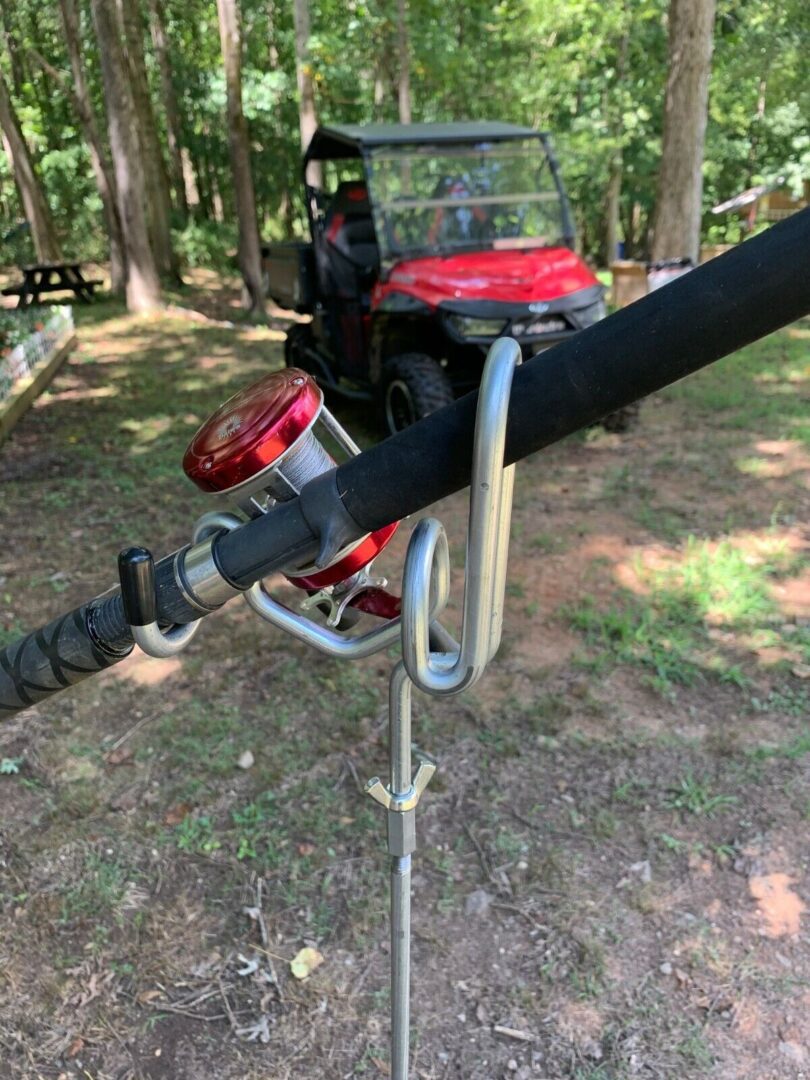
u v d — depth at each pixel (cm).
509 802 267
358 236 616
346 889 240
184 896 240
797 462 527
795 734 290
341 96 1730
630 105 1614
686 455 550
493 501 74
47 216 1889
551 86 1623
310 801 271
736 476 511
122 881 245
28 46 1934
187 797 275
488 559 78
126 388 807
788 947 218
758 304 63
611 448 571
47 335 910
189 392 783
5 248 2262
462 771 279
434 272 531
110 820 267
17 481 557
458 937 224
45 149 2383
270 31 1994
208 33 2373
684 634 348
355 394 621
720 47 1595
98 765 291
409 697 111
